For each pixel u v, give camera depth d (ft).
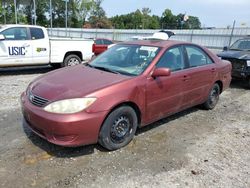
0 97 21.38
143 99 13.74
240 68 29.14
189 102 17.42
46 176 10.96
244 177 11.71
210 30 102.22
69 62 35.81
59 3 246.06
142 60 14.88
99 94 11.89
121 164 12.13
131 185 10.68
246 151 14.16
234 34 94.79
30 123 12.75
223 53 31.60
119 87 12.59
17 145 13.29
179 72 15.90
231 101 23.88
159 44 16.02
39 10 240.94
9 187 10.18
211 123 17.98
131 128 13.76
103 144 12.73
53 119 11.29
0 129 15.07
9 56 30.40
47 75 14.52
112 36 135.74
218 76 19.81
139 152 13.29
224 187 10.92
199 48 18.52
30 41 31.76
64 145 11.57
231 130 16.96
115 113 12.58
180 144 14.48
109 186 10.56
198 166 12.35
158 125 16.94
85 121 11.49
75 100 11.50
